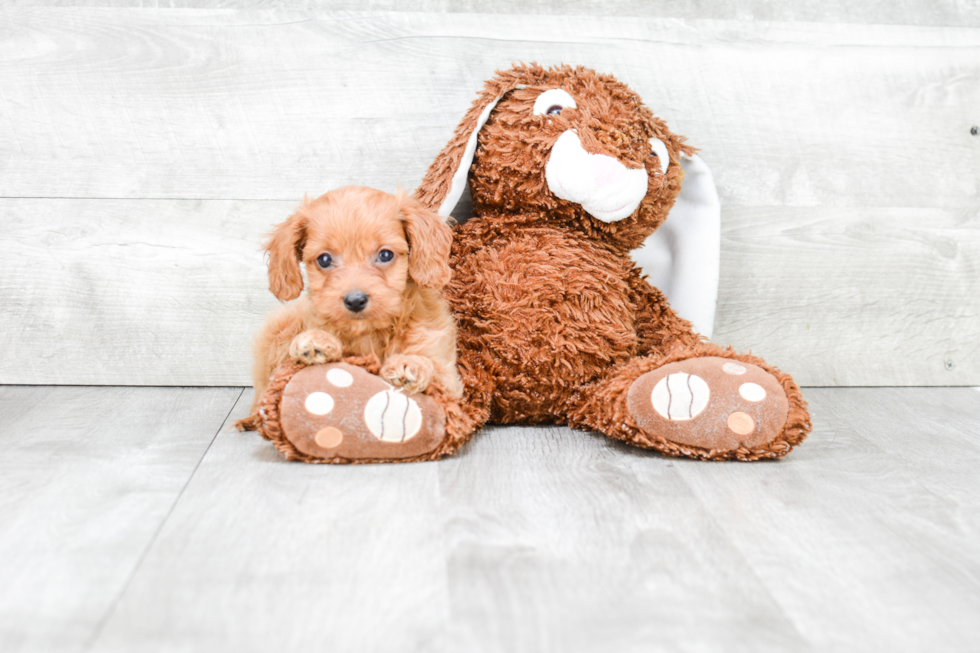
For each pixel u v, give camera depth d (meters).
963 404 1.05
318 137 1.02
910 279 1.10
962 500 0.76
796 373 1.10
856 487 0.78
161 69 1.00
